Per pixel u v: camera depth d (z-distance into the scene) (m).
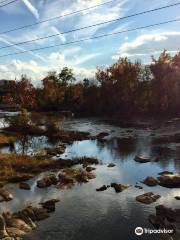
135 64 90.94
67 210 18.69
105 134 49.12
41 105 106.88
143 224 16.83
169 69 81.50
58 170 27.55
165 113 80.06
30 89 71.06
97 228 16.44
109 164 29.20
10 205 19.55
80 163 30.22
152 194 20.91
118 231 16.09
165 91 80.81
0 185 22.98
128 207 19.03
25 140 43.31
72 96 109.88
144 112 83.00
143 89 85.56
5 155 31.44
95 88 96.19
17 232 15.80
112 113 88.38
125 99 86.62
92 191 21.94
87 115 89.62
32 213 17.81
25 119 52.78
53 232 16.03
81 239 15.37
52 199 20.11
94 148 38.47
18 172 26.31
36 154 33.44
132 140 43.62
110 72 93.19
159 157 32.50
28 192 21.88
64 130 52.94
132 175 25.94
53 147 38.16
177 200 20.09
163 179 23.64
